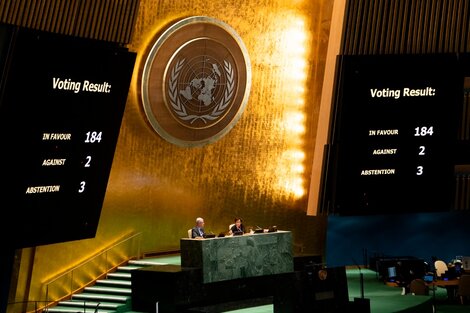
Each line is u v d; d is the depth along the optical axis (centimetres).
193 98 1986
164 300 1541
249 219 2136
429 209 1677
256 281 1728
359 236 2286
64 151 1387
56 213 1414
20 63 1277
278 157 2183
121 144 1866
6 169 1319
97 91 1398
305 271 1434
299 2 2184
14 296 1638
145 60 1894
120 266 1864
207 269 1585
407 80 1620
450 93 1641
